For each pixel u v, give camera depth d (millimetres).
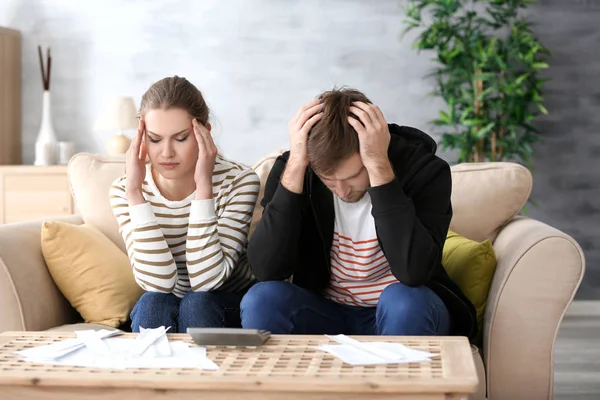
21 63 5695
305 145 2105
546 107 5445
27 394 1581
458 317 2186
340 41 5496
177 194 2369
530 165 5176
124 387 1556
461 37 5043
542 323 2184
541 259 2188
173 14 5574
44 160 5387
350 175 2014
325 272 2285
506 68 4938
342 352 1698
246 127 5590
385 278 2260
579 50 5406
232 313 2312
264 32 5531
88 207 2828
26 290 2338
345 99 2035
